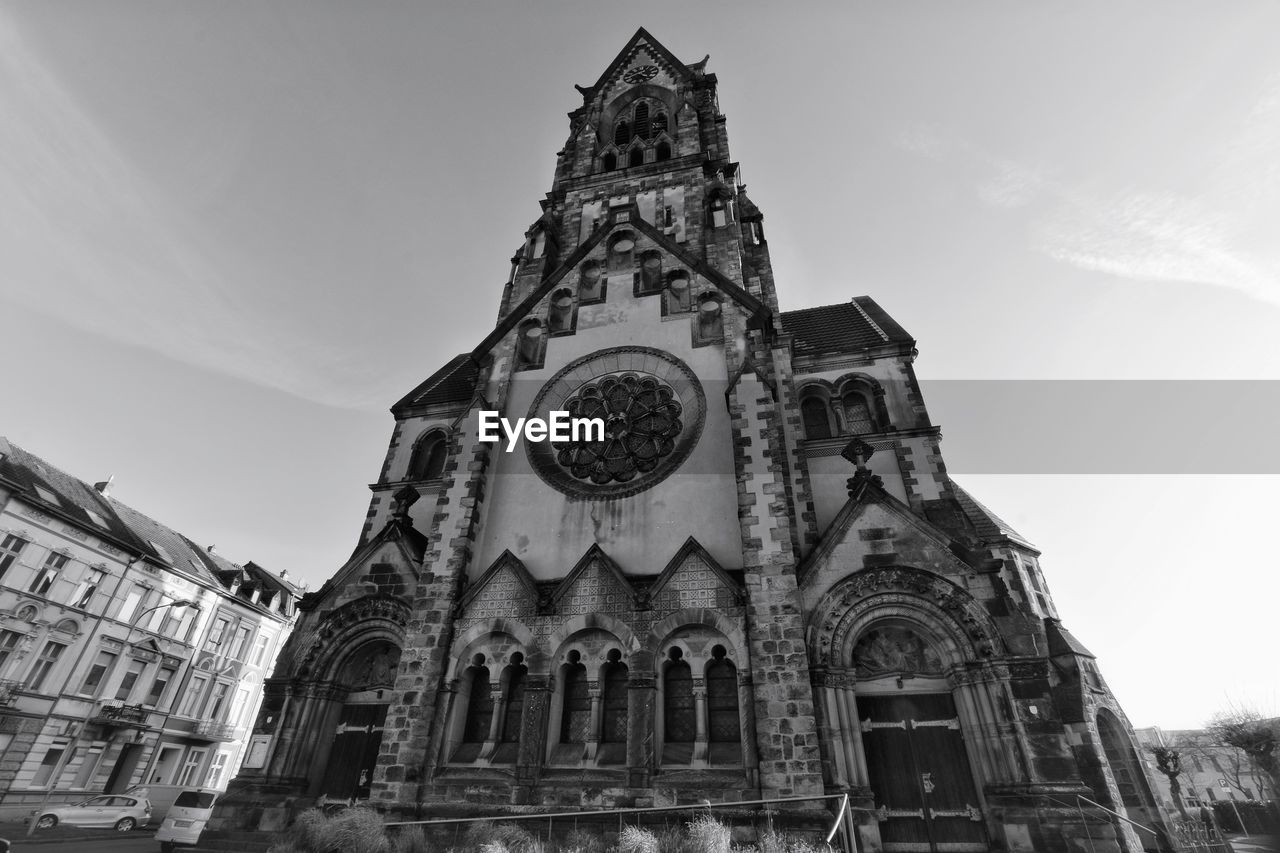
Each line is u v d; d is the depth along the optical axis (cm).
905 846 1603
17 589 3909
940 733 1723
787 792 1525
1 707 3750
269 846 1706
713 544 1983
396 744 1822
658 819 1569
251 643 5891
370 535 2697
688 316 2500
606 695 1836
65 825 3303
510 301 2977
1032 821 1517
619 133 3803
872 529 1933
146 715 4678
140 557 4700
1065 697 2025
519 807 1652
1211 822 3150
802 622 1770
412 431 3059
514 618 1948
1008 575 2730
